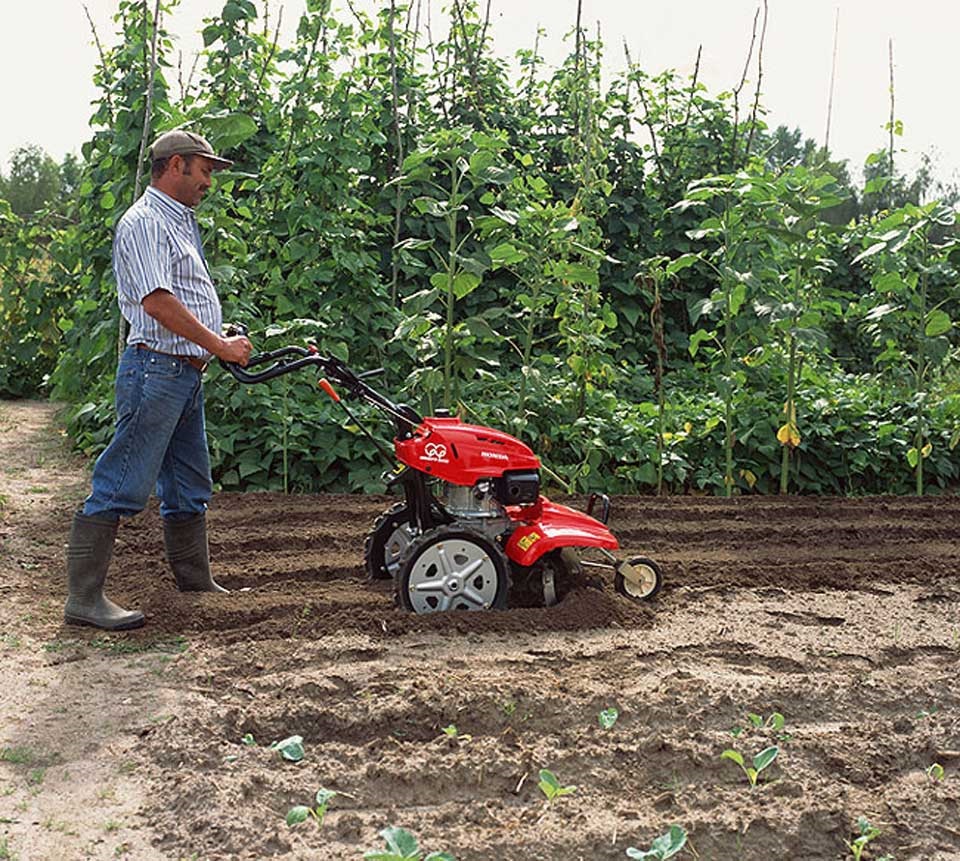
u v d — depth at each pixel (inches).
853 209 1008.9
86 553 204.1
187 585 224.2
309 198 371.2
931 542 290.7
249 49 398.3
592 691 172.4
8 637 198.7
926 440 371.2
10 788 143.6
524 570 223.5
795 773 152.7
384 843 132.3
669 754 154.9
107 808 139.3
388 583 232.8
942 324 348.8
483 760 151.4
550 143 508.1
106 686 177.5
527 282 337.1
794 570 254.5
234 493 314.2
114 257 201.5
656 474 346.3
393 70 396.5
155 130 343.0
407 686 173.0
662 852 126.3
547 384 337.1
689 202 340.2
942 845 137.9
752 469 356.5
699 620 218.5
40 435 410.3
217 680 180.4
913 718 171.5
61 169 1279.5
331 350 338.6
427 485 217.3
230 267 324.8
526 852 131.6
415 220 435.5
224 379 330.3
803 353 375.6
